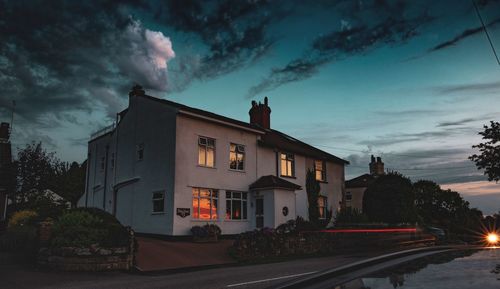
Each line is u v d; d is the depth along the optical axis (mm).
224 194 23984
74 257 13242
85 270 13227
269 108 32344
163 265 14766
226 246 19938
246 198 25484
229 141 25062
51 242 14117
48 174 33500
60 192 35938
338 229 24219
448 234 39344
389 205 28531
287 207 25062
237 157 25469
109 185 27453
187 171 22266
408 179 29875
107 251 13688
